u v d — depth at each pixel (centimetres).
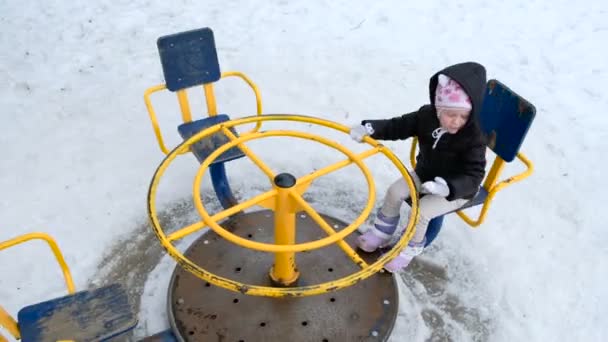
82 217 307
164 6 495
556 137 380
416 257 294
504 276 287
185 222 310
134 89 405
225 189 302
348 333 243
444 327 264
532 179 347
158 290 274
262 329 243
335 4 512
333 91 412
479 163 221
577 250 304
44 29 459
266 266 270
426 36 477
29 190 322
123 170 337
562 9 516
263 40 463
